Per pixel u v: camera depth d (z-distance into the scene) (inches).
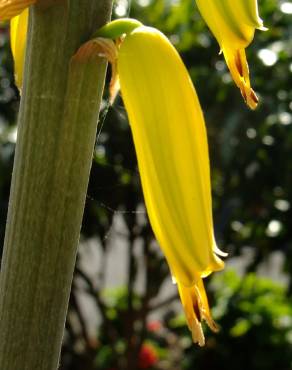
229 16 4.6
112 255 29.9
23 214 4.7
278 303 22.0
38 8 4.6
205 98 15.4
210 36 16.0
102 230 17.8
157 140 4.6
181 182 4.6
